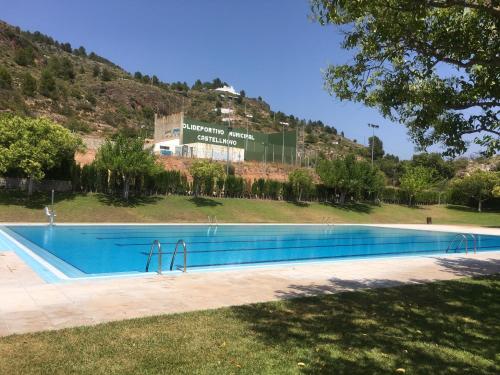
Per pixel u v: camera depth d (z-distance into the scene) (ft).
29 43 444.96
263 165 188.85
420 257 54.49
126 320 21.20
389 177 285.02
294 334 19.65
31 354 16.10
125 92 443.73
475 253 60.44
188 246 65.87
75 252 54.49
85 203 108.06
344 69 24.03
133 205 114.21
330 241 81.71
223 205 130.00
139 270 41.73
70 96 372.99
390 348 18.37
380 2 18.86
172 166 156.15
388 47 22.22
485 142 25.36
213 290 29.43
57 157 106.11
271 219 124.06
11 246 53.72
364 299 27.86
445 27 22.27
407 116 26.50
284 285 32.12
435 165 242.17
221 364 15.75
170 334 19.07
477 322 23.30
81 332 18.98
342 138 540.11
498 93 22.44
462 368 16.51
